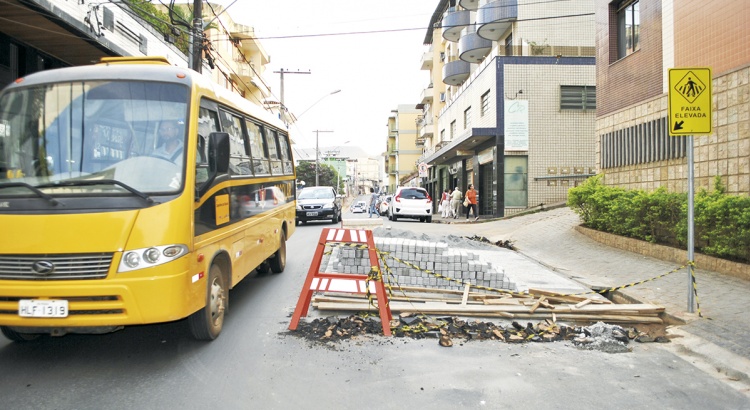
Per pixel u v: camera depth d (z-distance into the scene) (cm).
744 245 840
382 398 422
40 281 445
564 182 2420
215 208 562
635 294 777
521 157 2423
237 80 3856
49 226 448
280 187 959
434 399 422
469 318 671
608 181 1521
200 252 509
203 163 541
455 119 3472
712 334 580
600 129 1574
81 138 496
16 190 467
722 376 484
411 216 2544
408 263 744
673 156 1213
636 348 566
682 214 984
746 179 971
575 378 473
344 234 622
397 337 590
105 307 448
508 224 2025
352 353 534
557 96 2423
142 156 493
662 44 1255
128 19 1452
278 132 962
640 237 1169
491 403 415
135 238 454
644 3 1335
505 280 775
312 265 623
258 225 770
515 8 2481
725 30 1027
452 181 3709
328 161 10919
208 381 455
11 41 1207
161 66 558
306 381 457
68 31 1173
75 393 428
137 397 420
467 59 3334
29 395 423
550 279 927
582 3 2472
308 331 604
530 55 2439
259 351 536
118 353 528
